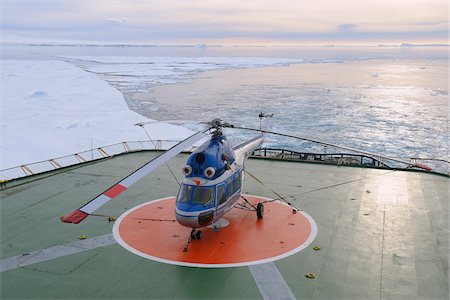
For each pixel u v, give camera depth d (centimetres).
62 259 1405
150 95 10475
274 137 5816
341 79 15000
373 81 14125
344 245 1501
